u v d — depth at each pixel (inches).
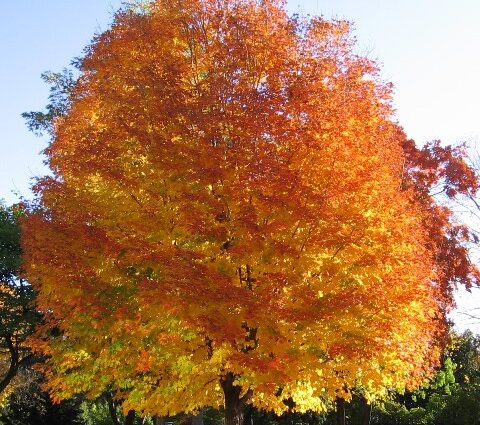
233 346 425.7
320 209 425.1
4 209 1127.0
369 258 430.0
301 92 449.4
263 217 437.7
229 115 442.6
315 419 1333.7
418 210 553.0
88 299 444.1
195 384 466.6
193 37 513.0
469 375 1565.0
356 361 442.3
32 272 478.9
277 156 444.8
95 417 1769.2
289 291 427.8
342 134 447.5
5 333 1049.5
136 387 502.3
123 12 553.0
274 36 482.3
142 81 474.3
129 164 488.1
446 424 1204.5
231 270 435.2
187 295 394.0
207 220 432.5
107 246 437.1
